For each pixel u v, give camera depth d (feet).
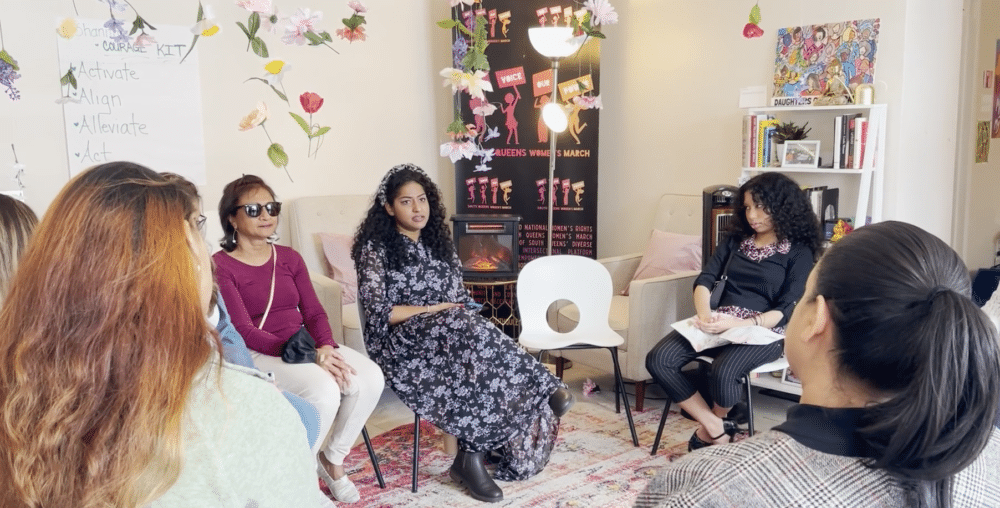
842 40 12.85
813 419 2.75
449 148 10.77
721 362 10.29
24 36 12.54
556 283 11.95
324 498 4.71
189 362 2.93
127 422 2.76
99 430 2.77
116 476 2.75
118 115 13.52
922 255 2.70
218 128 14.65
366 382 9.47
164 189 3.11
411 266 10.46
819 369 2.92
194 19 14.19
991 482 2.72
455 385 9.86
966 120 14.20
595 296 11.97
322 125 15.90
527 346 11.34
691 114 15.33
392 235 10.48
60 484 2.77
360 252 10.50
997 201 16.28
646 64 16.06
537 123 16.22
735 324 10.55
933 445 2.49
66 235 2.92
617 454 10.98
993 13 14.94
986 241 15.98
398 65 16.88
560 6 15.60
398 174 10.38
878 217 12.50
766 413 12.48
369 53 16.42
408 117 17.19
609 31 16.67
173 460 2.84
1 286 4.09
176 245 3.01
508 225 14.44
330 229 15.10
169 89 13.99
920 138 12.90
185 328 2.94
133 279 2.87
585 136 15.99
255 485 3.06
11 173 12.60
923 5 12.44
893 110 12.45
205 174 14.57
